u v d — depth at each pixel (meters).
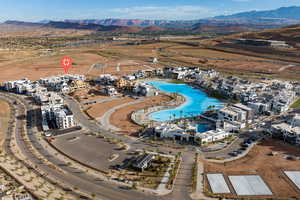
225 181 91.62
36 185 87.94
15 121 151.88
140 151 115.19
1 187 84.44
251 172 97.06
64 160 107.56
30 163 104.12
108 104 184.62
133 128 141.88
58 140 126.50
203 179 92.75
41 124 147.50
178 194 84.62
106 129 140.50
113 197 83.12
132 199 82.12
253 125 143.75
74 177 94.62
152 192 85.75
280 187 88.06
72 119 143.62
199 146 119.62
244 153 112.31
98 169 99.88
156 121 153.00
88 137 130.00
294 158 106.44
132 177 94.81
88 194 84.50
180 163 104.50
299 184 89.62
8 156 109.19
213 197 83.00
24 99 196.75
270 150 114.56
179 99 196.62
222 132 127.94
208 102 191.38
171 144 122.25
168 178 93.75
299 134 119.06
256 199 81.81
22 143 123.38
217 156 110.12
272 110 165.88
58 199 80.44
